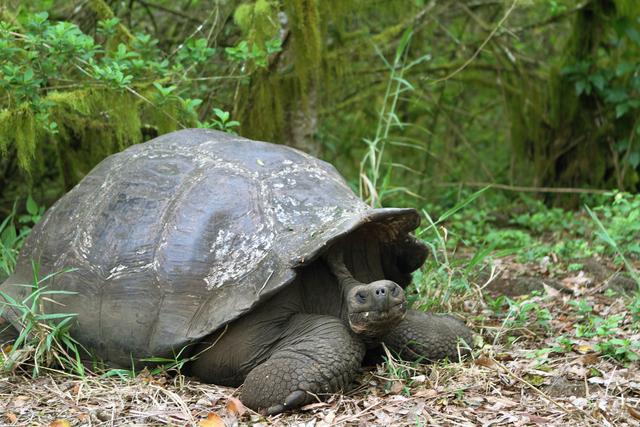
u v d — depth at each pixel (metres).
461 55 9.34
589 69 8.59
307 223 3.95
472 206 8.73
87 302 4.10
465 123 10.68
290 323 3.86
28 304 4.32
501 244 6.70
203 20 7.75
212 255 3.94
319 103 8.25
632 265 6.00
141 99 6.04
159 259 3.99
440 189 9.36
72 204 4.50
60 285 4.23
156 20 8.59
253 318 3.84
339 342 3.69
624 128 8.54
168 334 3.85
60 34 5.14
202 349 3.91
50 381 4.02
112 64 5.53
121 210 4.23
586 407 3.53
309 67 6.89
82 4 7.02
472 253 6.67
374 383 3.89
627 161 8.39
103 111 6.16
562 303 5.26
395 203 8.43
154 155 4.43
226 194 4.08
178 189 4.18
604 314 4.88
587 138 8.79
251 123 7.16
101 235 4.22
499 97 10.03
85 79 6.12
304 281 3.99
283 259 3.79
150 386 3.82
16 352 4.11
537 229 7.48
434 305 4.91
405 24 8.16
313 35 6.79
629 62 8.47
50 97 5.80
